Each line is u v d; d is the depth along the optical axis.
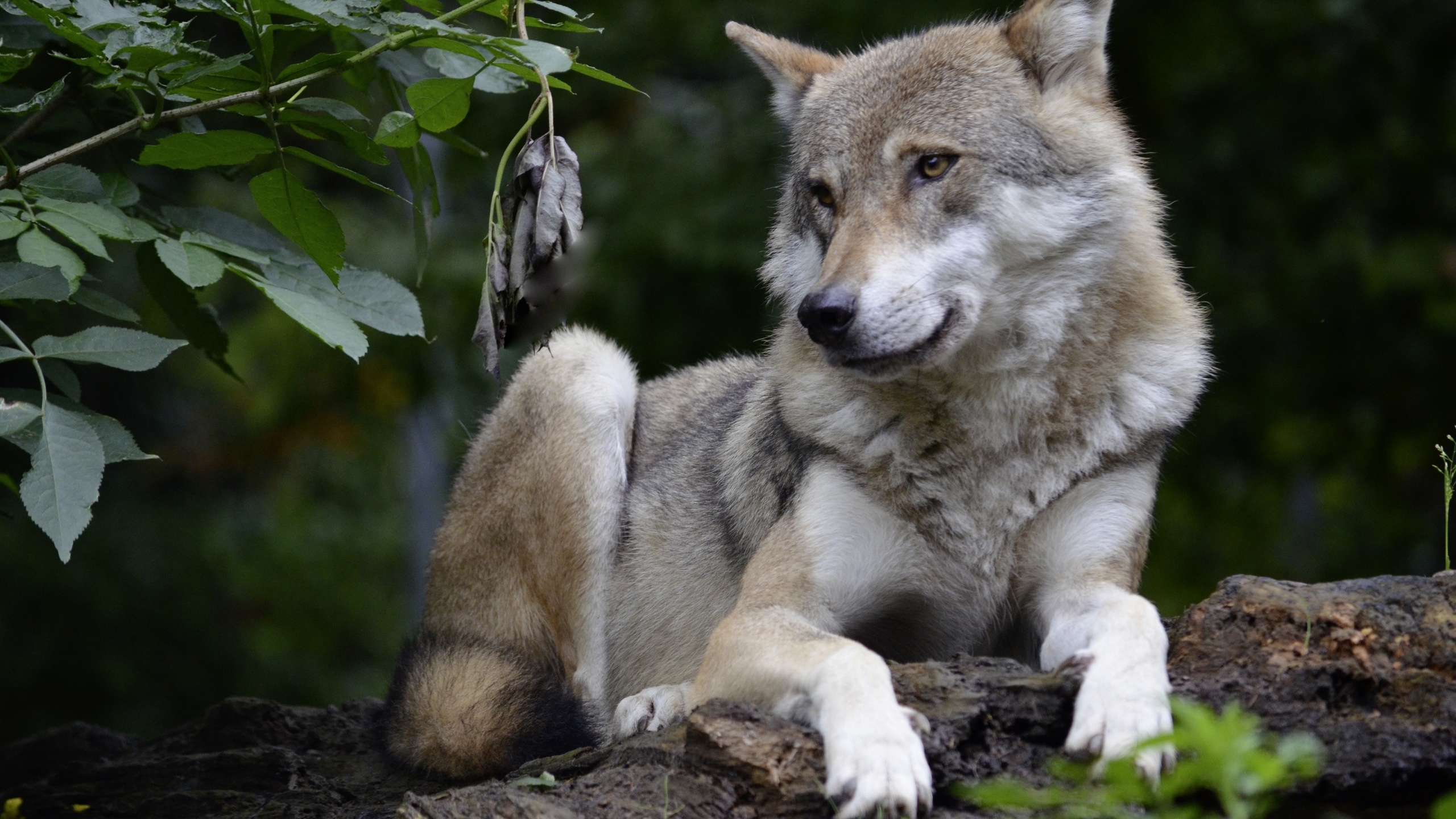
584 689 8.95
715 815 5.70
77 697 20.95
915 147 7.43
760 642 6.61
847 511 7.45
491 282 6.62
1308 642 6.21
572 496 9.00
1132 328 7.57
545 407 9.19
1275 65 18.09
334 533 28.95
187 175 12.30
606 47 18.83
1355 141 18.30
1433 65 17.84
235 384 23.12
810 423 7.70
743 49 9.07
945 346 7.20
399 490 31.44
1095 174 7.60
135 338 6.46
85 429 6.23
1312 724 5.88
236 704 9.66
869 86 7.88
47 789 8.33
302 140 12.16
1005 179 7.41
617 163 18.53
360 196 21.38
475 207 20.05
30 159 8.07
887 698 5.76
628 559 8.99
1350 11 17.56
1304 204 18.16
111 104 8.08
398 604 29.09
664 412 9.82
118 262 14.05
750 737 5.87
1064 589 7.18
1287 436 19.34
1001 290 7.43
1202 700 5.96
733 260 17.31
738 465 8.53
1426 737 5.76
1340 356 18.52
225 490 27.41
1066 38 7.78
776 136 18.12
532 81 7.99
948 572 7.51
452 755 7.80
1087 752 5.61
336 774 8.46
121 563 21.45
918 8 17.62
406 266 18.81
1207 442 19.09
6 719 20.55
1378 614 6.26
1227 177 17.86
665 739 6.50
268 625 25.97
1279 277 18.16
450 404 19.94
